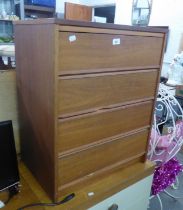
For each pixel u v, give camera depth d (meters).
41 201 0.85
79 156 0.84
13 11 3.84
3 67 1.04
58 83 0.68
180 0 3.51
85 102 0.77
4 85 0.98
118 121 0.91
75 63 0.70
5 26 3.62
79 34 0.67
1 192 0.88
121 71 0.83
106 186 0.94
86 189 0.92
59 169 0.80
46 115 0.76
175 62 2.56
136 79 0.90
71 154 0.81
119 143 0.97
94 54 0.73
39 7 4.14
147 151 1.12
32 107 0.86
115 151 0.97
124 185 0.99
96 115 0.82
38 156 0.89
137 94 0.93
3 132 0.79
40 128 0.83
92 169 0.91
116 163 1.00
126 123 0.95
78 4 4.80
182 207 1.74
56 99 0.69
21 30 0.82
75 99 0.74
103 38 0.73
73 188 0.89
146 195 1.17
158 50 0.93
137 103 0.95
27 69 0.84
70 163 0.82
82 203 0.85
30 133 0.93
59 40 0.64
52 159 0.78
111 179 0.99
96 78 0.77
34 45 0.74
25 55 0.83
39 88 0.77
